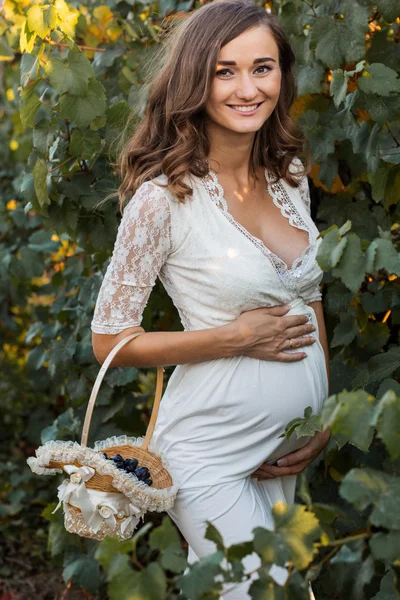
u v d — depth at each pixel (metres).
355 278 2.13
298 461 2.72
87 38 4.07
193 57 2.55
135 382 3.90
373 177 3.00
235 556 1.82
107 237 3.40
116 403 3.87
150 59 3.51
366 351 3.32
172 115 2.60
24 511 4.96
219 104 2.56
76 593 4.17
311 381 2.65
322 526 1.94
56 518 3.67
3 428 5.95
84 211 3.38
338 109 3.21
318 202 3.61
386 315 3.40
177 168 2.52
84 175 3.31
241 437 2.59
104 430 3.86
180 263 2.56
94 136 3.17
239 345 2.52
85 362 3.84
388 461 2.83
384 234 2.44
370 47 3.18
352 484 1.78
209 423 2.57
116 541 1.79
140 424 3.93
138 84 3.60
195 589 1.72
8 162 6.05
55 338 4.43
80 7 4.11
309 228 2.79
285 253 2.70
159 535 1.77
